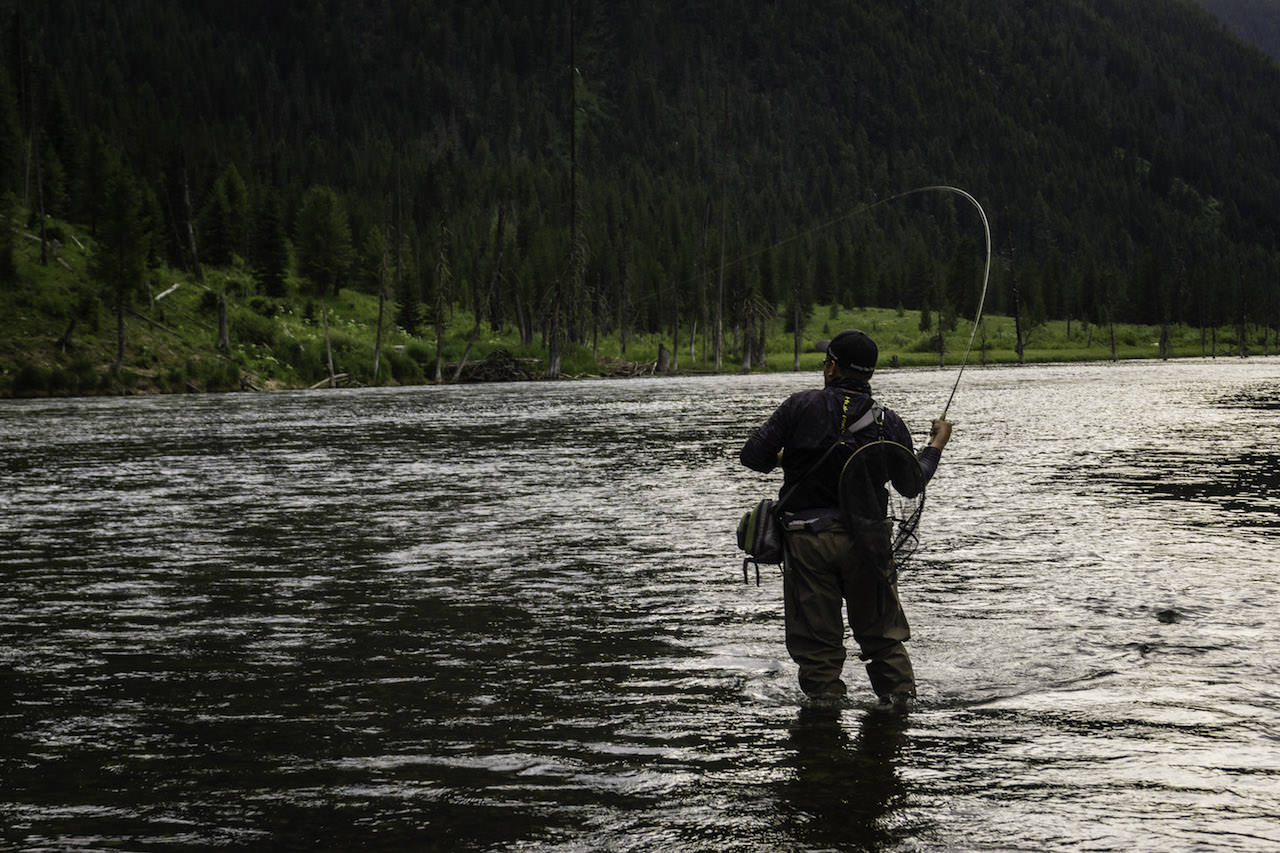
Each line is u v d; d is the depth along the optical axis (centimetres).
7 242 6919
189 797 391
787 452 538
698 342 14038
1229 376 6300
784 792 388
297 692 531
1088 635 621
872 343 544
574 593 770
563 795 389
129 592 789
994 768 411
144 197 9125
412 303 9838
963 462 1653
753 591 772
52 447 2203
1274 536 966
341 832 357
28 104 10512
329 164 19738
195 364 6612
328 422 2991
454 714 493
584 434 2409
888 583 519
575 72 9388
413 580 825
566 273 9381
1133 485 1348
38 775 416
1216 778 397
